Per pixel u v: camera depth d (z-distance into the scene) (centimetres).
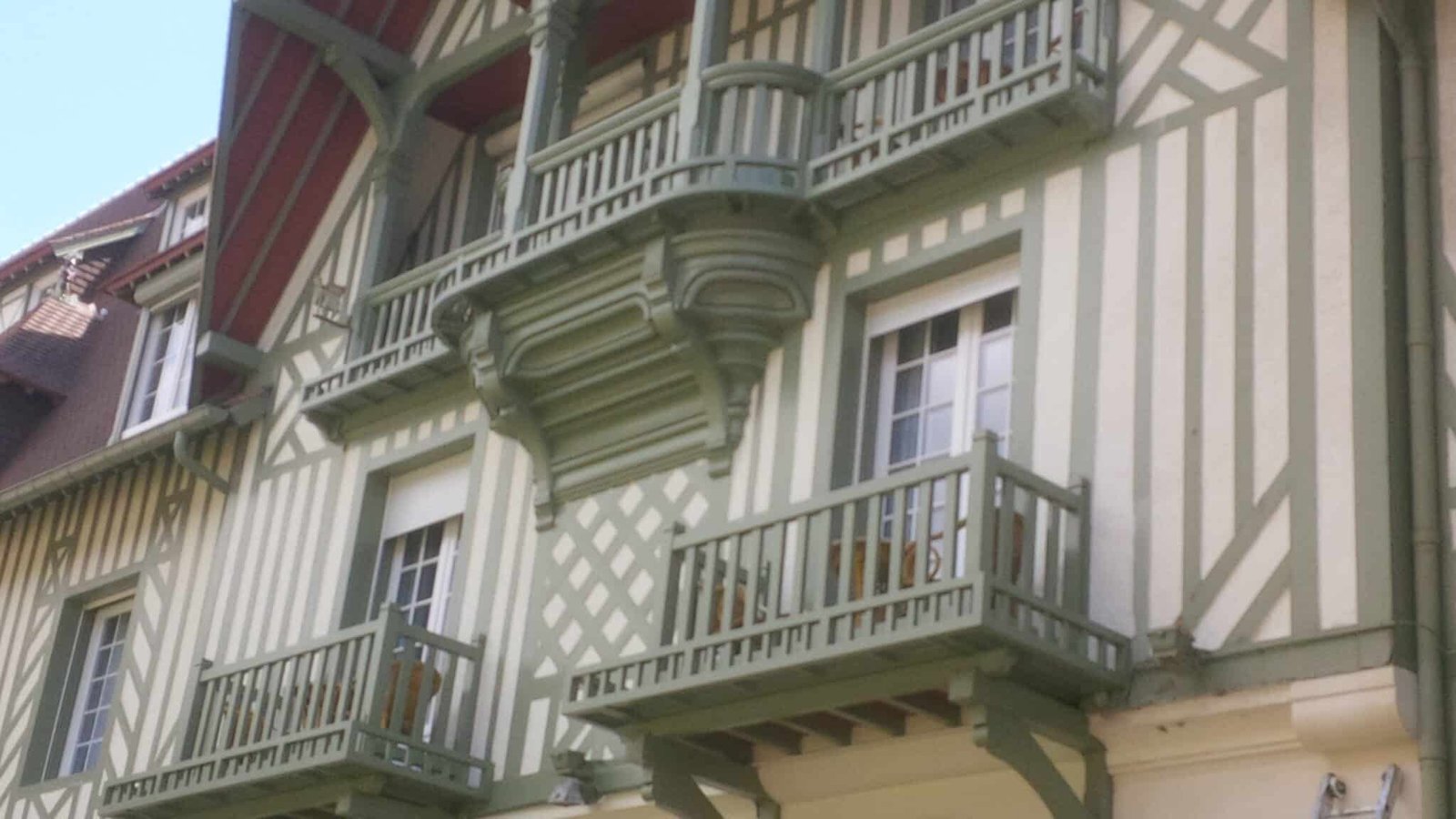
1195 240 1033
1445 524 908
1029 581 965
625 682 1151
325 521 1510
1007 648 931
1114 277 1059
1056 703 971
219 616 1568
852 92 1208
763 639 1007
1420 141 980
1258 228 1010
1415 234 962
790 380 1202
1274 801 911
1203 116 1057
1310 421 953
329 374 1528
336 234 1639
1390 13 983
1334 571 917
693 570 1072
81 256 2158
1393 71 1005
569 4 1374
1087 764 977
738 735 1088
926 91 1155
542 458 1333
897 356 1184
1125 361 1036
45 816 1650
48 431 2006
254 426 1631
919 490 997
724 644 1029
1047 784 949
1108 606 990
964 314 1157
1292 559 934
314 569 1498
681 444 1254
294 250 1662
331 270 1623
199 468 1617
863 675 992
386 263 1554
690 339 1212
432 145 1609
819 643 977
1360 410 936
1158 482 998
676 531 1090
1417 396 933
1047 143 1115
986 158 1138
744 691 1033
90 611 1778
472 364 1323
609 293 1245
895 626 962
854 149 1163
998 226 1124
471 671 1321
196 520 1655
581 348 1275
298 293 1650
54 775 1711
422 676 1298
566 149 1298
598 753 1221
